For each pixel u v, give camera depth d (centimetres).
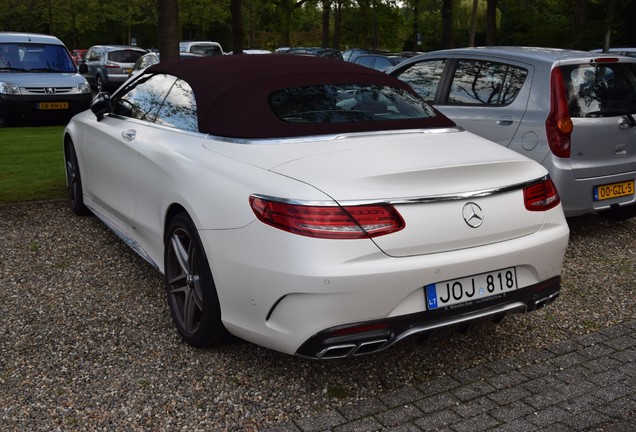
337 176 286
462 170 298
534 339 372
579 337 375
